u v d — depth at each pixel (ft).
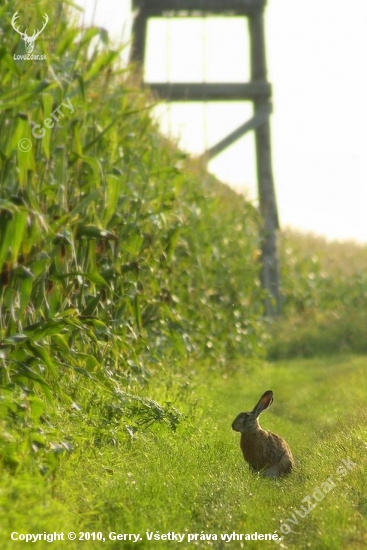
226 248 204.33
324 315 318.04
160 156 156.56
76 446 89.81
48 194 101.45
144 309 139.33
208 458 100.58
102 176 109.29
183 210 181.06
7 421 86.79
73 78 118.11
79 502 77.41
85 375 98.58
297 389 173.68
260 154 296.92
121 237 121.70
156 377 140.87
